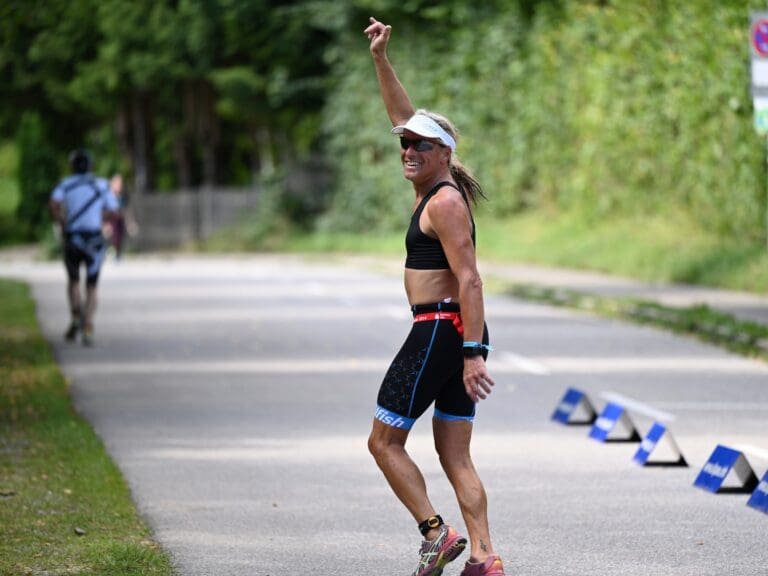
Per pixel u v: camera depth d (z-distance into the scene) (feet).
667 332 186.19
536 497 91.86
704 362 156.25
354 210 433.48
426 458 105.29
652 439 102.83
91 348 174.40
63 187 178.29
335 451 107.96
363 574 73.41
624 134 292.40
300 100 459.32
